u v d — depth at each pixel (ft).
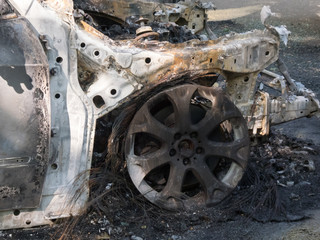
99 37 11.79
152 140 12.49
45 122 11.05
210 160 12.85
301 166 15.28
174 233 11.66
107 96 11.71
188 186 12.97
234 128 12.67
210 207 12.42
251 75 13.17
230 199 12.87
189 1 19.60
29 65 10.85
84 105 11.51
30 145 10.98
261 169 14.84
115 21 18.63
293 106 14.14
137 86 11.87
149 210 12.18
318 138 18.31
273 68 28.02
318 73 27.22
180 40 14.78
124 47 11.88
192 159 12.25
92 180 12.06
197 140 12.21
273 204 12.87
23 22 10.94
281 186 14.07
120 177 12.59
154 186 12.76
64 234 11.27
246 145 12.57
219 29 36.99
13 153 10.91
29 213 11.39
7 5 10.92
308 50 32.68
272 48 13.19
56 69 11.30
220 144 12.38
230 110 12.35
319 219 12.23
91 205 11.93
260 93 13.52
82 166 11.62
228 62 12.60
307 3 47.70
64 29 11.35
